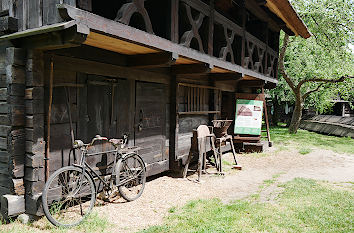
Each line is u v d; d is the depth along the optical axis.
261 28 8.97
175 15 4.45
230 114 10.02
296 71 16.33
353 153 9.93
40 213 3.52
